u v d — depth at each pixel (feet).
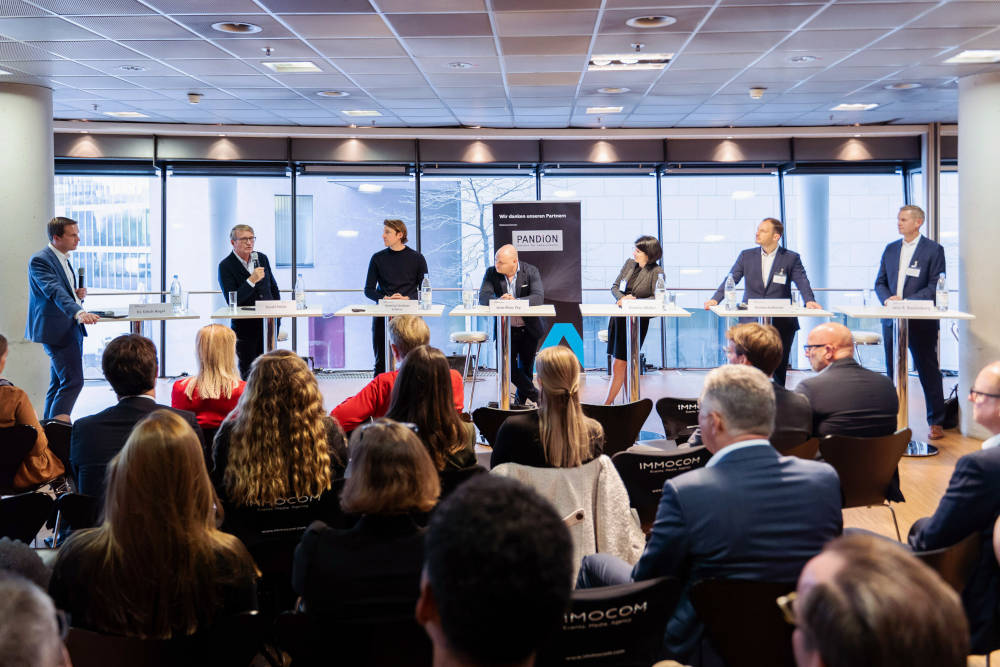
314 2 17.54
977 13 18.72
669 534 7.27
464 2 17.66
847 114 33.58
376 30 19.94
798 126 36.65
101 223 37.83
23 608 3.09
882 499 13.17
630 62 23.82
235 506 9.39
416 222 38.91
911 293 23.65
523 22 19.30
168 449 6.66
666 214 39.65
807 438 12.55
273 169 37.37
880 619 3.02
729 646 6.86
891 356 24.29
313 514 9.52
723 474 7.35
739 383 7.63
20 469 12.81
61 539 12.21
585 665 6.66
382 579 6.68
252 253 23.56
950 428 25.46
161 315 19.58
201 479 6.87
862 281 39.29
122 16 18.58
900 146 36.88
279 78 25.71
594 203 39.70
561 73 25.14
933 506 17.97
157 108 31.30
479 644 3.47
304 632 6.75
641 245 24.30
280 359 9.57
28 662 2.95
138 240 38.04
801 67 24.43
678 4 17.88
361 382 37.29
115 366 11.19
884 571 3.19
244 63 23.52
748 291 24.91
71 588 6.66
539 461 10.20
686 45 21.68
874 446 12.48
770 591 6.66
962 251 24.95
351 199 39.06
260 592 9.72
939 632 3.02
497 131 36.70
